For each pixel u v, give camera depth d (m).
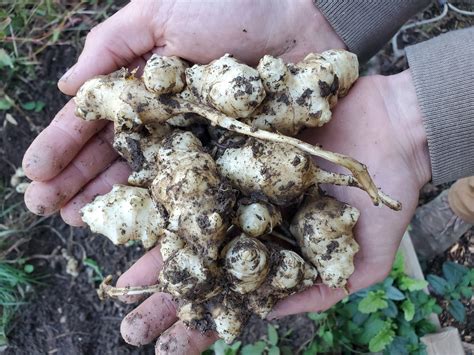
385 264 0.22
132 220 0.20
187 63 0.23
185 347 0.21
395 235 0.21
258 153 0.19
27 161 0.21
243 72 0.18
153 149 0.21
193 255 0.18
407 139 0.21
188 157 0.19
